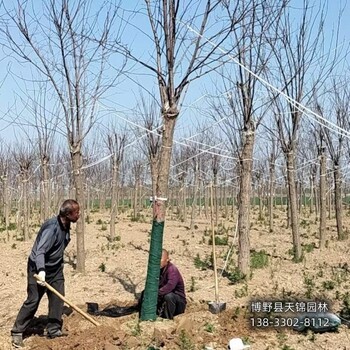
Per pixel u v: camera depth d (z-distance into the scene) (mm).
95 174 28672
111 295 8016
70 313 6730
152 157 14023
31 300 5629
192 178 25188
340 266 10312
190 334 5625
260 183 22859
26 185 15852
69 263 10953
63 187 24453
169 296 6312
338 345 5398
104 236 15695
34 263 5648
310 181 25016
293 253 11750
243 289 8078
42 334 6031
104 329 5660
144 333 5758
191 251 12445
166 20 6109
